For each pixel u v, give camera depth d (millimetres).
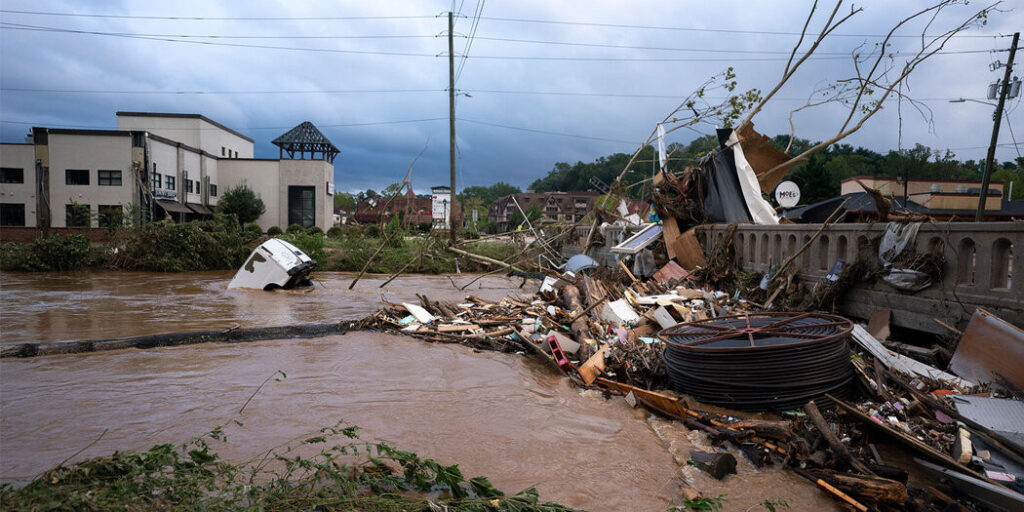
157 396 6938
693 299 10922
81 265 26469
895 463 5012
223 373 8102
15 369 8227
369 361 8969
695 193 15781
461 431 5934
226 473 4012
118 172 44938
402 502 3771
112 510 3115
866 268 8656
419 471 4340
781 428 5348
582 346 9000
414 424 6117
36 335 10469
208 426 5887
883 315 8156
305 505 3623
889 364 6758
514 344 9984
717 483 4715
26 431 5672
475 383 7820
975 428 4992
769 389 6117
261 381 7703
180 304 15023
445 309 12562
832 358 6113
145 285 20125
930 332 7379
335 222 67375
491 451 5391
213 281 21891
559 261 25375
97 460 3820
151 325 11648
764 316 7672
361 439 5598
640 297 11469
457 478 4141
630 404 6891
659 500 4430
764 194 17375
